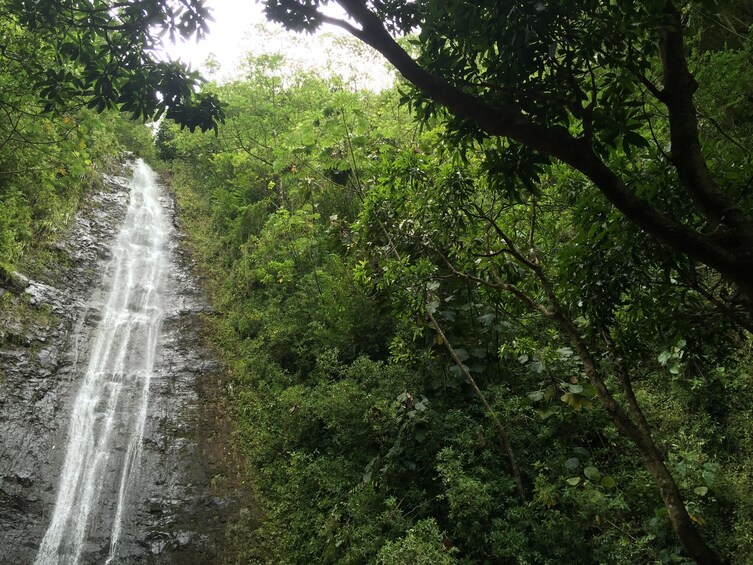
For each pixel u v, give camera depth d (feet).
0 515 28.25
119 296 51.62
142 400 38.93
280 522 28.99
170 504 31.14
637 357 16.97
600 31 10.38
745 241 8.53
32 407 35.27
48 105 15.56
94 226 61.67
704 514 18.53
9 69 25.16
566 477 20.51
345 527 24.59
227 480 33.09
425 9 12.57
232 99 58.70
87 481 31.94
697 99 18.24
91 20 13.50
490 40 10.69
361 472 27.32
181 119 14.70
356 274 25.04
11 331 39.58
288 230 46.16
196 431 36.91
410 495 23.61
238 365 43.06
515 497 21.66
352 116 41.06
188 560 27.78
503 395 25.34
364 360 29.89
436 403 26.32
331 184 45.19
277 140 55.06
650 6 9.63
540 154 12.10
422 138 27.78
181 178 88.79
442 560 18.70
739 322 13.15
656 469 14.40
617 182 9.73
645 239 13.76
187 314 50.67
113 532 29.17
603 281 14.92
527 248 23.44
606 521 18.75
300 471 30.22
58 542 28.17
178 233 68.74
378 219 24.67
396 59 10.58
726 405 22.47
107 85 14.30
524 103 11.24
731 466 20.20
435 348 26.37
